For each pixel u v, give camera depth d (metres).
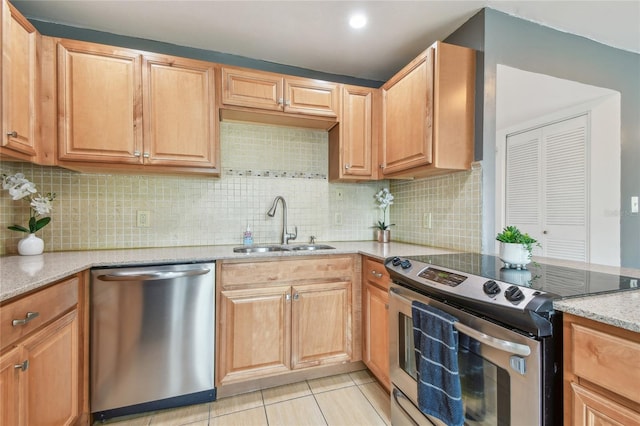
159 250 1.96
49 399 1.17
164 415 1.60
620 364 0.70
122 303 1.51
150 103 1.77
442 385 1.12
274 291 1.81
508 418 0.93
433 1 1.67
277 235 2.40
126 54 1.73
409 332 1.43
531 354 0.86
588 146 2.40
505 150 3.19
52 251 1.88
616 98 2.16
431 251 1.93
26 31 1.49
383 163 2.21
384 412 1.65
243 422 1.56
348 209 2.62
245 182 2.32
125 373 1.52
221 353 1.71
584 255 2.44
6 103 1.35
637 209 2.21
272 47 2.15
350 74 2.57
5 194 1.73
